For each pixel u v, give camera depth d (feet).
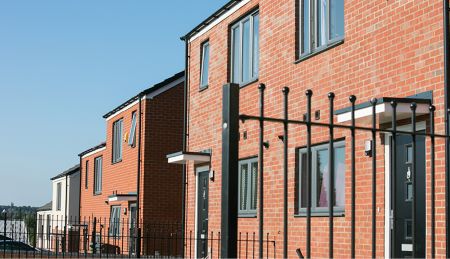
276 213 39.14
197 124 52.01
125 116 77.46
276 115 40.11
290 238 37.47
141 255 57.98
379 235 29.45
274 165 39.81
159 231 65.51
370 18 31.68
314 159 36.27
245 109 44.14
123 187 76.54
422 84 27.66
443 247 25.79
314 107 36.04
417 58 28.12
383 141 29.68
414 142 16.87
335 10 35.47
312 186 36.40
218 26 49.08
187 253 52.34
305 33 38.34
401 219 28.58
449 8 26.66
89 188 96.63
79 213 101.50
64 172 114.52
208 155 48.96
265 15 42.24
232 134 14.96
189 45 54.75
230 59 47.44
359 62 32.30
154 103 69.26
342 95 33.53
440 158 26.27
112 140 83.61
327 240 34.06
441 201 26.07
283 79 39.52
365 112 26.78
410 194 28.14
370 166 30.58
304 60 37.37
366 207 30.68
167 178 68.90
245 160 44.11
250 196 43.16
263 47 42.22
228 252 14.57
